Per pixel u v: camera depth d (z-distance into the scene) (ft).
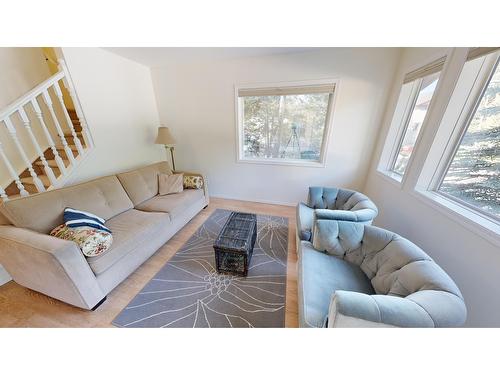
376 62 7.17
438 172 4.80
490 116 3.67
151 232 5.99
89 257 4.37
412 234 5.13
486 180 3.67
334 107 8.08
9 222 4.62
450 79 4.22
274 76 8.33
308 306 3.21
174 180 8.66
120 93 8.30
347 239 4.28
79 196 5.70
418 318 2.16
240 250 5.00
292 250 6.69
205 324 4.20
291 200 10.25
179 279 5.43
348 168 8.85
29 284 4.63
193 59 8.59
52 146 6.17
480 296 3.24
